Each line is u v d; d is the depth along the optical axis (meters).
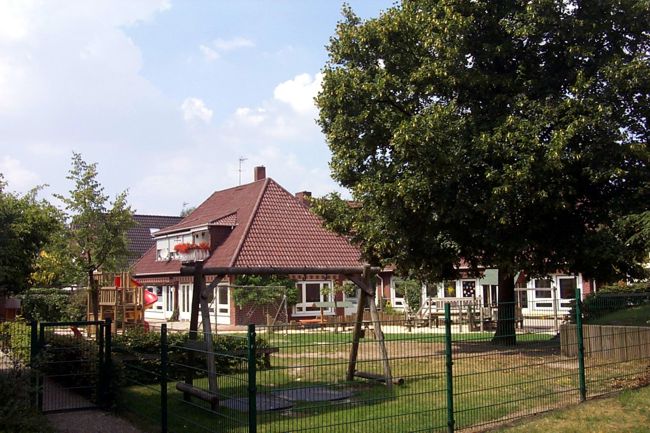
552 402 9.30
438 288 34.88
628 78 14.97
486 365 9.92
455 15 15.38
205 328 10.30
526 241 15.50
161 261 42.34
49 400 10.63
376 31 16.95
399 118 16.20
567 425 8.15
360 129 17.20
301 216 36.50
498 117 15.33
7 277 13.50
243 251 32.88
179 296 39.66
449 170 14.43
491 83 15.75
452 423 7.82
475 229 15.63
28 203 17.25
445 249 16.97
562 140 13.92
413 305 33.59
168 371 11.88
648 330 11.82
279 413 8.53
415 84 16.25
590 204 16.64
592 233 15.95
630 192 15.73
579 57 15.51
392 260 17.58
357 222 17.77
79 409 9.95
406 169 15.59
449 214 15.23
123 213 22.50
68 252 21.81
